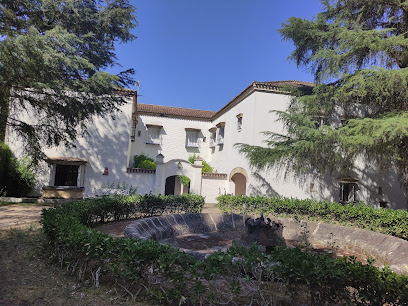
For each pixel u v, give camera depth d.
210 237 7.21
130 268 3.22
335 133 10.32
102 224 7.87
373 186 16.34
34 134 11.66
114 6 13.63
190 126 22.61
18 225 7.39
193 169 16.61
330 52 10.87
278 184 14.82
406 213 8.60
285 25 12.53
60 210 5.73
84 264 3.76
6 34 8.15
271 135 14.87
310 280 2.85
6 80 8.77
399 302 2.59
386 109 11.44
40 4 10.20
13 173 14.79
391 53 10.55
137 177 16.55
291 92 14.21
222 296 3.20
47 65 9.21
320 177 15.36
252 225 6.63
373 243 6.45
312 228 7.88
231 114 18.50
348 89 11.19
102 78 11.73
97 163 16.31
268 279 3.16
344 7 11.70
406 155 10.80
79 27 12.44
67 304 3.05
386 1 10.47
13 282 3.58
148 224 6.73
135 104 19.23
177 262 3.12
